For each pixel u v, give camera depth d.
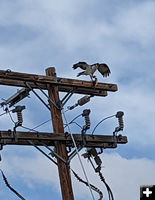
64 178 16.00
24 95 16.62
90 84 17.11
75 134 16.50
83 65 16.70
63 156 16.14
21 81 16.39
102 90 17.47
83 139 16.48
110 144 17.11
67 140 16.17
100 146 16.98
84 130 16.41
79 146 16.56
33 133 15.66
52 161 16.27
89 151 16.97
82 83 16.97
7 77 15.79
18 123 15.13
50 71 16.75
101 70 16.89
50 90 16.75
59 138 16.06
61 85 16.75
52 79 16.55
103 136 16.92
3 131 15.20
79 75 16.84
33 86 16.62
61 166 16.11
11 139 15.32
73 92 16.84
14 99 16.62
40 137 15.75
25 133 15.52
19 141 15.73
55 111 16.59
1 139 15.21
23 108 15.24
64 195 15.89
